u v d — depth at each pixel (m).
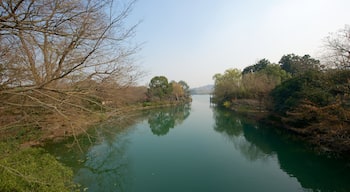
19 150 11.21
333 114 12.40
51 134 13.87
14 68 6.25
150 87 60.62
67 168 10.62
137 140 18.98
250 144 17.02
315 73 17.62
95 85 6.31
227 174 11.09
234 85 44.41
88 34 4.60
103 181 10.38
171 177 10.77
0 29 3.88
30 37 4.81
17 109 6.59
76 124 6.28
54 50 5.42
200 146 16.86
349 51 13.00
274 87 24.95
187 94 93.31
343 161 11.80
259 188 9.41
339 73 13.88
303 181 9.98
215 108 51.38
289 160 12.84
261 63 53.88
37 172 8.77
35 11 4.42
